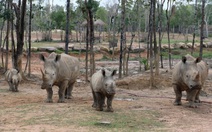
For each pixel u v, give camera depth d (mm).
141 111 14688
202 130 12047
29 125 12008
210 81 25031
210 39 77188
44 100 17547
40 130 11352
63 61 16797
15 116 13398
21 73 25375
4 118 13125
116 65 42062
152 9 25406
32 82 25625
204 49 61531
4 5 26641
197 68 15914
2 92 20812
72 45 53562
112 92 13461
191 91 16312
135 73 32719
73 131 11250
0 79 26328
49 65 16000
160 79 24625
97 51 51938
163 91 22688
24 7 25344
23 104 15992
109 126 11969
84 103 16484
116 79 26516
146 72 29234
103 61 47281
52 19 70250
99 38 64750
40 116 13266
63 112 13867
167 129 11992
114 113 13906
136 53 53969
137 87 23750
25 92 21109
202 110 15883
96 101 14906
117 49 53531
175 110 15445
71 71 17422
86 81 26141
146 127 12141
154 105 16578
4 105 16094
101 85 13805
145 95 20906
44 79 15711
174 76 16656
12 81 21047
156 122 12953
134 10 43969
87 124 12109
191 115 14617
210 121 13578
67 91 18406
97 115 13383
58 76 16297
